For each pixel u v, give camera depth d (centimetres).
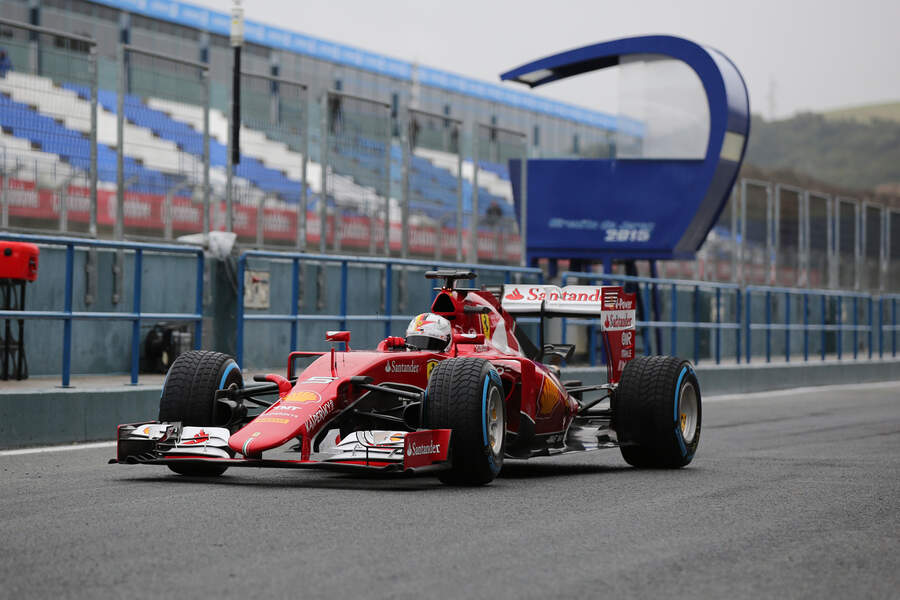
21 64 2305
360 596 735
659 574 828
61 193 2467
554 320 3325
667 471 1552
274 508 1086
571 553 898
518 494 1248
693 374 1620
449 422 1263
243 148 2978
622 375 1589
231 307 2409
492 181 3638
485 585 776
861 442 2042
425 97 5522
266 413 1225
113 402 1875
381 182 3045
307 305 2858
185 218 2703
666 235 3709
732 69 3753
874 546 966
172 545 892
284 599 723
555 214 3791
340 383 1270
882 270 5700
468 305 1507
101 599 718
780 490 1326
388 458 1183
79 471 1414
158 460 1217
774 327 3981
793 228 5034
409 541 928
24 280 2186
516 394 1467
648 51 3659
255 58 4712
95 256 2522
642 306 3647
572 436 1600
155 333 2664
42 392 1755
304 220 2816
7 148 2328
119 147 2427
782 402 3322
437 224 3206
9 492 1196
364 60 5312
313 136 4466
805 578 830
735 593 776
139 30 4212
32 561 829
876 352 5666
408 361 1376
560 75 3912
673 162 3691
